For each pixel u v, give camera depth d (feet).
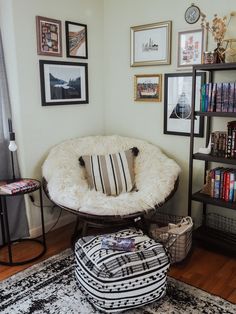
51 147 9.43
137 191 8.52
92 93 10.50
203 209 8.95
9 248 7.63
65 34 9.32
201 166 8.95
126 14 9.82
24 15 8.23
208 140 8.59
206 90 7.57
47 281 6.95
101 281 5.62
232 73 7.97
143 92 9.87
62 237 9.18
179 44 8.83
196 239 8.36
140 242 6.52
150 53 9.49
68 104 9.70
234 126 7.47
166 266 6.10
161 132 9.74
